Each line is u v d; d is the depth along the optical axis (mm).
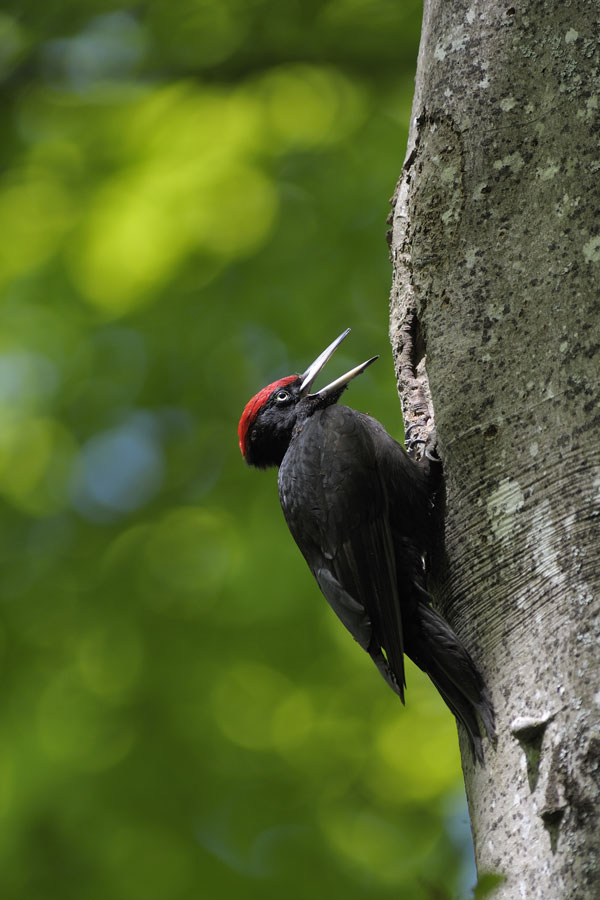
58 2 12039
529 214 5656
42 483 12195
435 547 6059
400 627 6023
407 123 12367
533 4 5941
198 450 12406
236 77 12047
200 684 11539
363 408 11859
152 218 12125
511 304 5578
